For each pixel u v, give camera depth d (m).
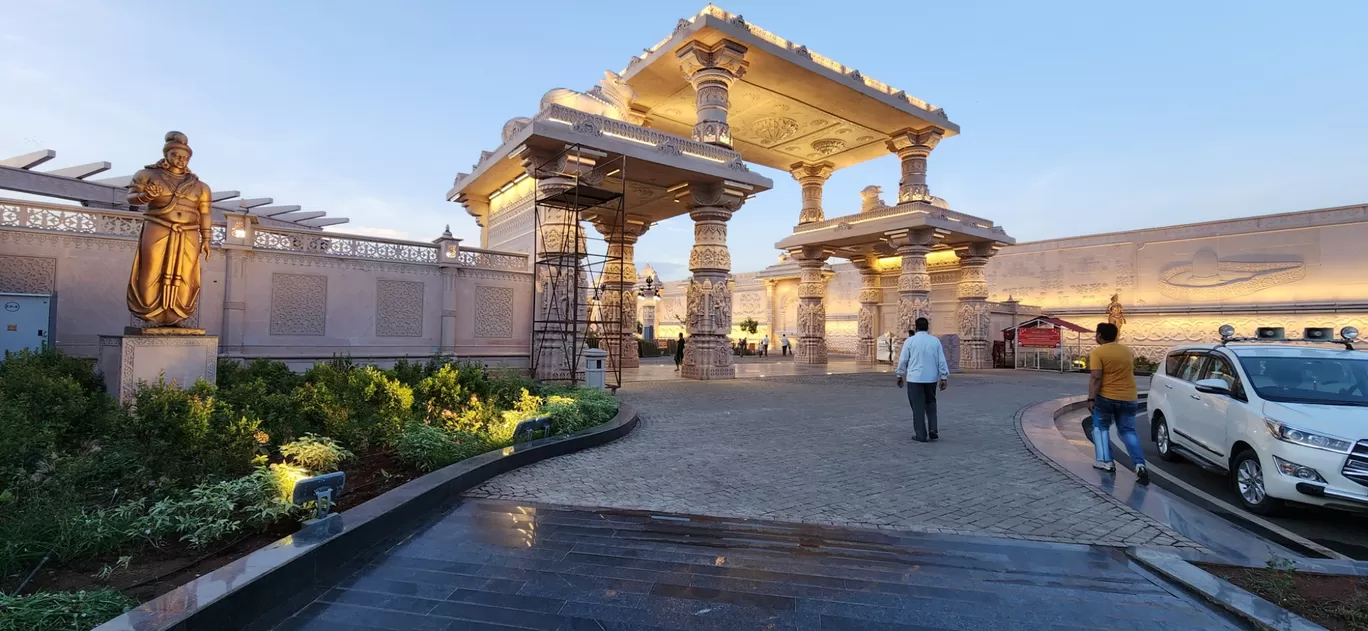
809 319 25.81
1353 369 6.11
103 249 10.39
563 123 12.71
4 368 7.47
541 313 14.45
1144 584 3.64
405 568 3.66
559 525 4.54
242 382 7.57
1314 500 5.05
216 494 4.04
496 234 17.86
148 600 2.96
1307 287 23.56
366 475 5.44
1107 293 28.42
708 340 17.06
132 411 6.05
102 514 3.59
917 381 8.09
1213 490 6.52
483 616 3.09
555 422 7.55
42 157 14.75
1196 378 7.28
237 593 2.83
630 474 6.09
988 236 23.47
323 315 12.15
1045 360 24.98
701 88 16.77
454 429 6.82
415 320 13.18
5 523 3.29
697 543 4.22
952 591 3.50
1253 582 3.54
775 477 6.07
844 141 23.47
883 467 6.57
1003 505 5.23
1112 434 10.21
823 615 3.19
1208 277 25.80
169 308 7.66
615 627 3.01
